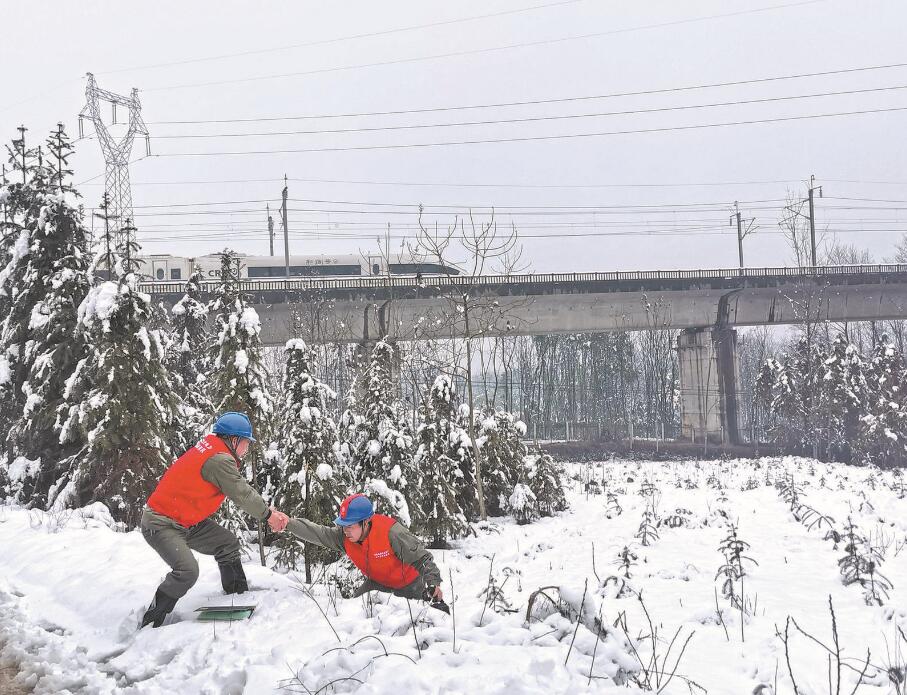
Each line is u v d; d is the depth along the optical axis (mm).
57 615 5938
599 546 14328
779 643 6617
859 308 55031
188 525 5391
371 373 16344
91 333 15711
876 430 36625
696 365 54719
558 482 21516
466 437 19562
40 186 16688
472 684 3668
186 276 48750
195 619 5340
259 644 4738
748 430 59875
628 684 4117
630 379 62812
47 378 15570
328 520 12641
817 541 13484
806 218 62469
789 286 52656
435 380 19516
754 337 80938
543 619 4996
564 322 49438
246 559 12922
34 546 8125
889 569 10820
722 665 5988
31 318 16203
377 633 4645
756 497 20547
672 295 51531
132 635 5246
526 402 61531
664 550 13031
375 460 15727
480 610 5102
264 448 13211
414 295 42656
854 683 5613
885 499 19703
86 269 16812
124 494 13570
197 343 22188
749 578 10344
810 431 43219
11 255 17406
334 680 3893
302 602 5484
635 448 47500
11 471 15930
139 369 14281
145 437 13914
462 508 19016
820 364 42281
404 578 5492
